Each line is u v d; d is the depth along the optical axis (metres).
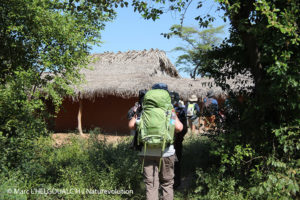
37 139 5.27
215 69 5.68
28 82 4.98
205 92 14.01
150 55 17.77
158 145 4.05
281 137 4.07
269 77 4.38
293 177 3.96
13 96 4.73
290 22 3.79
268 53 4.13
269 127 4.41
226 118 5.29
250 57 4.71
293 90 3.94
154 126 4.02
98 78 16.36
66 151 7.46
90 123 17.95
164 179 4.32
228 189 4.48
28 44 5.43
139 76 15.52
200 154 6.45
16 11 5.16
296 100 3.93
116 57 18.66
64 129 17.95
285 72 3.88
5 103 4.65
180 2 4.99
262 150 4.45
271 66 4.00
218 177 4.61
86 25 5.76
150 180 4.22
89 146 7.65
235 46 5.39
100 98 17.91
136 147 4.31
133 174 5.26
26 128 4.91
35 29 5.31
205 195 4.68
